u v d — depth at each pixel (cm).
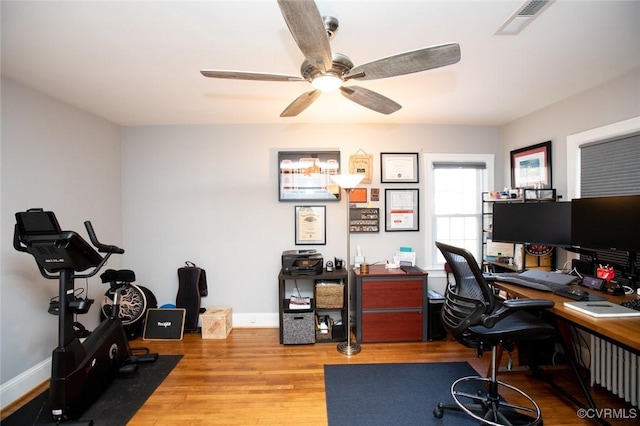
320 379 228
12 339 208
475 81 223
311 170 333
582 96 242
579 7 141
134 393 211
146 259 331
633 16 147
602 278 195
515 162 316
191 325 313
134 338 301
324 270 310
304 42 119
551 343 232
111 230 312
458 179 349
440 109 287
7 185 209
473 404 189
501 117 311
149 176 331
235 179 334
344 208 337
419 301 291
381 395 208
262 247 336
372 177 336
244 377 231
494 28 157
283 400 203
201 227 333
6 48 172
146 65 195
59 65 193
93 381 201
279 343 291
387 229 337
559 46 175
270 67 199
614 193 218
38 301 227
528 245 259
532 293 189
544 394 207
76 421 181
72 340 189
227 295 335
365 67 142
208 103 266
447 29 157
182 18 147
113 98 251
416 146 338
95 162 291
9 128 211
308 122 331
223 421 183
